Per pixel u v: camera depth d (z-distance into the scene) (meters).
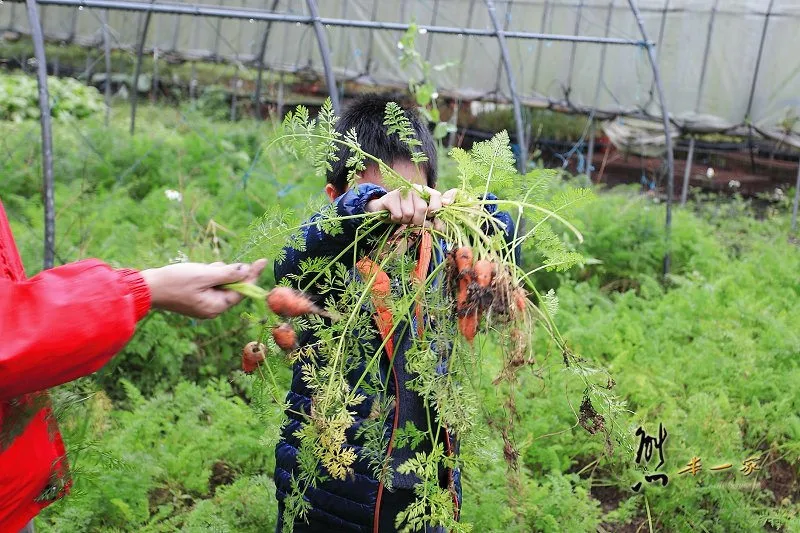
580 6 9.53
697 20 9.43
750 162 10.27
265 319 2.00
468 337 1.78
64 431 2.17
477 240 1.83
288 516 2.04
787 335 4.61
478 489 3.11
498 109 10.88
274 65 10.98
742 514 3.30
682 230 6.66
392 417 2.12
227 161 7.87
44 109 4.29
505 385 3.59
